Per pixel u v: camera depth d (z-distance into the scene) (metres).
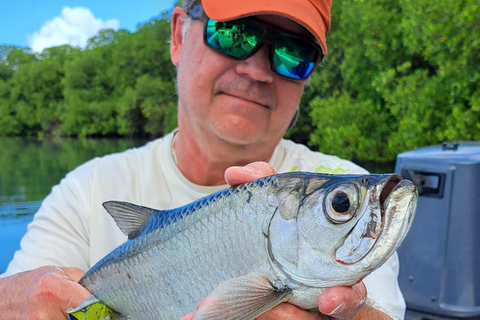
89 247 0.55
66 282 0.42
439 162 0.73
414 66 2.67
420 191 0.75
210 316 0.32
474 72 1.98
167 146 0.58
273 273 0.33
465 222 0.71
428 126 2.18
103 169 0.58
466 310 0.71
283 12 0.49
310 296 0.33
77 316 0.41
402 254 0.77
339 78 3.41
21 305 0.41
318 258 0.32
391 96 2.40
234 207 0.35
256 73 0.50
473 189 0.71
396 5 2.67
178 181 0.56
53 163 5.43
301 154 0.61
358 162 2.89
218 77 0.51
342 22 3.19
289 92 0.53
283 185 0.34
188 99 0.53
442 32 1.98
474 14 1.84
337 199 0.31
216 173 0.55
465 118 1.96
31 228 0.56
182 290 0.37
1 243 1.74
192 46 0.53
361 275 0.31
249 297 0.32
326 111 2.94
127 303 0.41
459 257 0.71
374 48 2.70
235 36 0.50
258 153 0.55
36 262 0.51
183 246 0.37
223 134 0.52
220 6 0.50
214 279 0.36
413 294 0.75
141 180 0.57
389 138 2.46
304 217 0.32
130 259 0.41
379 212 0.31
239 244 0.35
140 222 0.41
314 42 0.53
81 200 0.55
